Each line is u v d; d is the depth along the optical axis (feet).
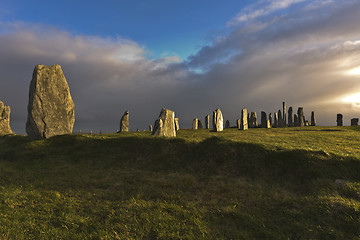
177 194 36.78
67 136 79.05
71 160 63.93
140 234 23.71
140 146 70.08
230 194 37.09
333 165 45.14
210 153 59.67
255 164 51.70
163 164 59.67
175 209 30.12
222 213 28.94
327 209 28.02
